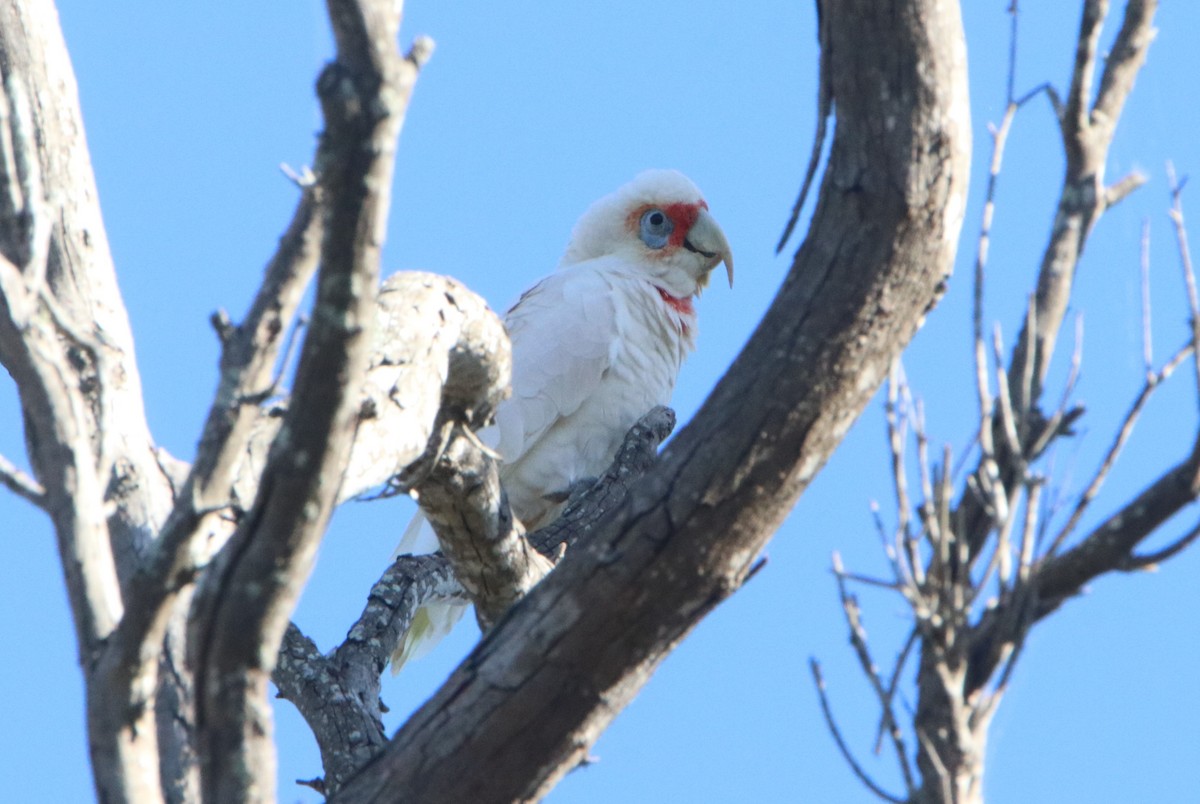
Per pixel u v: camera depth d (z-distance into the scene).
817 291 6.79
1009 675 5.77
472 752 6.88
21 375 5.67
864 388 6.78
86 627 5.50
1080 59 6.39
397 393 7.34
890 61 6.61
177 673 7.44
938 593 5.74
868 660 5.87
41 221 5.82
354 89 4.74
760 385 6.78
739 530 6.80
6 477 5.60
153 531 8.35
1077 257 6.40
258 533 5.36
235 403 5.20
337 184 4.86
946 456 5.81
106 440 5.75
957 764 5.69
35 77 9.60
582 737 6.95
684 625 6.94
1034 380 6.24
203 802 5.49
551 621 6.87
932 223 6.70
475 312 8.19
